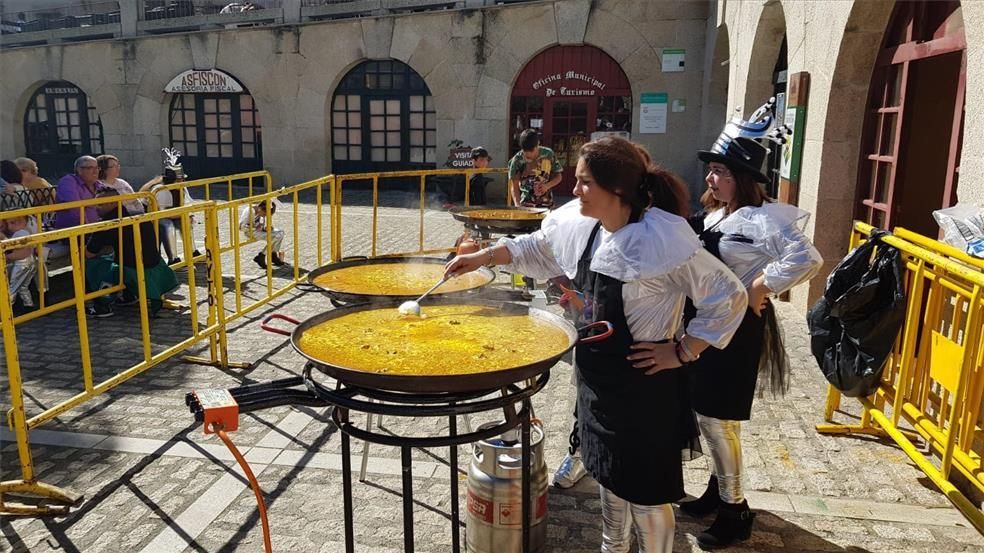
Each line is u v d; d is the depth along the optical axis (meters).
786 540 3.30
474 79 15.90
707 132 14.20
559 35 15.20
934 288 3.61
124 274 6.82
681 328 2.93
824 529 3.39
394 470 3.94
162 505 3.60
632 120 15.21
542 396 5.07
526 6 15.27
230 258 9.46
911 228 6.16
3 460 4.05
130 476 3.88
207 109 18.67
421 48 16.12
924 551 3.22
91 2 20.03
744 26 10.38
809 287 6.78
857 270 3.72
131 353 5.89
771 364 3.41
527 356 2.40
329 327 2.78
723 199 3.24
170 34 18.09
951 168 4.87
